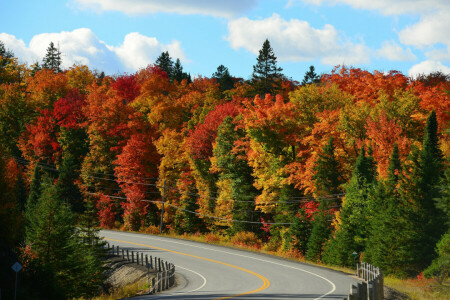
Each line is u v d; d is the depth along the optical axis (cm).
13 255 3050
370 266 3136
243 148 6269
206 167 6906
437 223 4034
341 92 6369
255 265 4159
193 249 5203
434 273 3425
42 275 3105
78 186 7081
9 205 3056
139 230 7062
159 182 7262
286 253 5212
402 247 4031
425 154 4294
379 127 5138
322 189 5303
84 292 3344
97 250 3781
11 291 2719
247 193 6406
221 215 6488
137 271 4088
